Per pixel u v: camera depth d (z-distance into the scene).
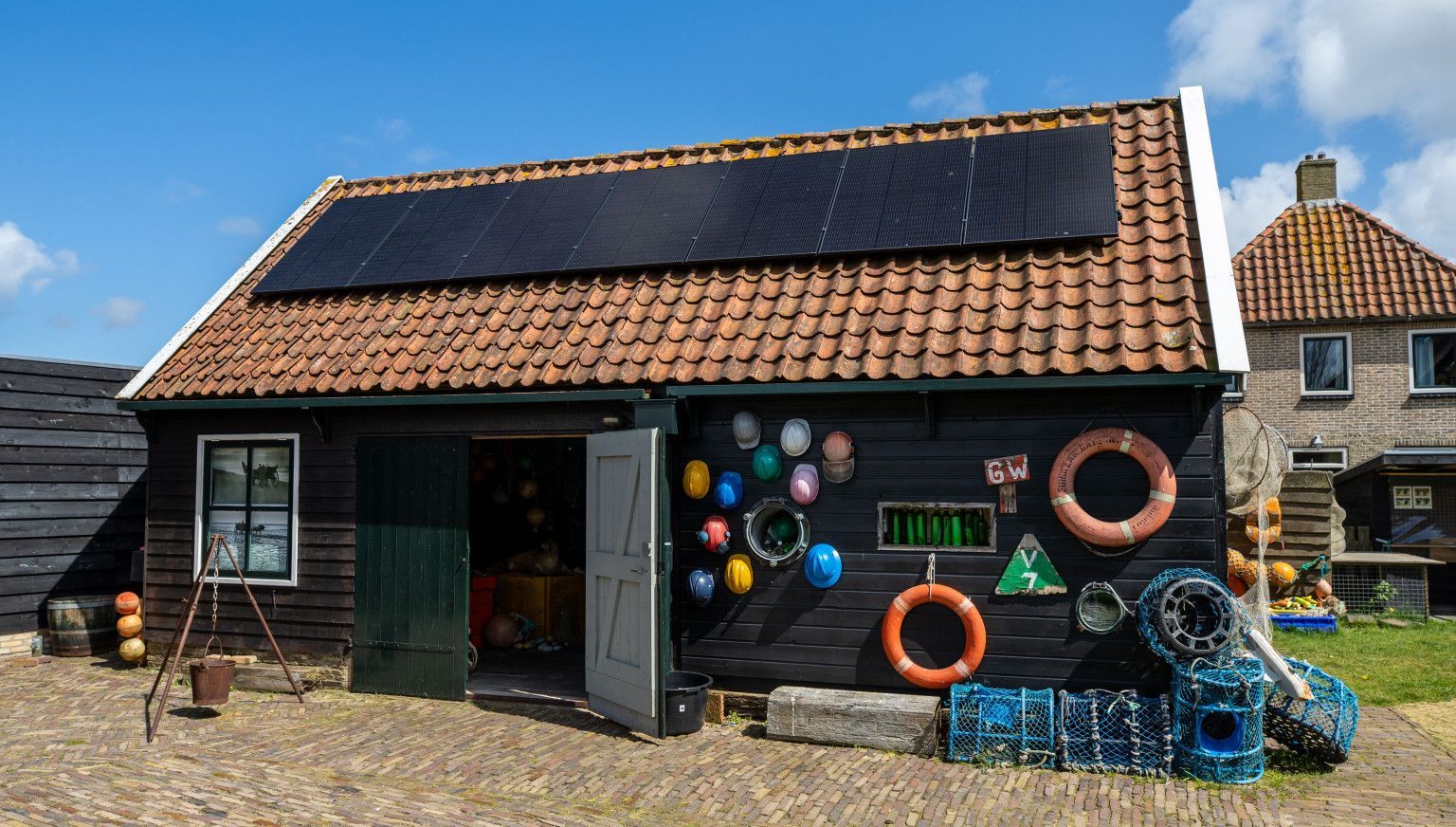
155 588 11.23
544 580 12.38
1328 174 23.36
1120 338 7.92
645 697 8.46
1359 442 21.19
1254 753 7.31
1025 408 8.27
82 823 6.35
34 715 9.37
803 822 6.57
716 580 9.00
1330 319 21.02
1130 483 8.01
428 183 13.40
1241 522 14.32
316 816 6.52
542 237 11.20
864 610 8.59
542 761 7.84
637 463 8.71
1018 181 9.82
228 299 12.16
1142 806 6.75
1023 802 6.86
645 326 9.62
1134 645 7.93
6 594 12.38
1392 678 10.59
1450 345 21.03
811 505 8.75
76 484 13.22
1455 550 16.56
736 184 11.09
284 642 10.51
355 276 11.52
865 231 9.73
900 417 8.57
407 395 9.76
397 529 10.11
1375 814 6.58
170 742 8.41
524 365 9.61
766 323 9.20
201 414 11.02
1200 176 9.46
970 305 8.70
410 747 8.22
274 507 10.68
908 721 7.97
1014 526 8.25
